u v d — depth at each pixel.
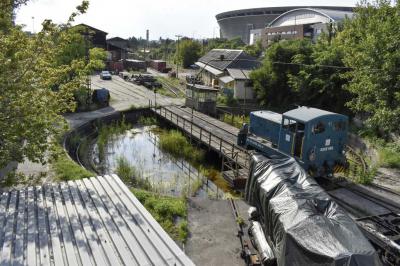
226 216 12.30
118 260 5.47
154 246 5.87
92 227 6.50
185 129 25.28
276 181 9.79
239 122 28.61
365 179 15.74
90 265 5.31
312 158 14.89
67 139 22.61
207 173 19.27
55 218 6.82
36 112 9.23
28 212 7.05
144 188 16.70
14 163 15.48
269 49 37.41
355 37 27.94
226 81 40.06
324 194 9.01
